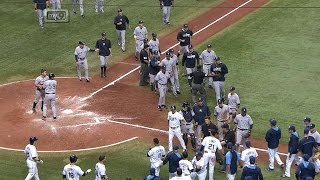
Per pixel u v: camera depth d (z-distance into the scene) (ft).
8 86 162.71
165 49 179.52
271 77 163.53
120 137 138.62
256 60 172.55
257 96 154.51
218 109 130.93
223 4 208.85
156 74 154.81
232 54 176.14
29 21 197.16
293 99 152.56
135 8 205.67
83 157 131.23
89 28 192.85
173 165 113.91
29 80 165.78
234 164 114.52
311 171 109.81
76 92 158.61
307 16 197.57
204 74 147.54
